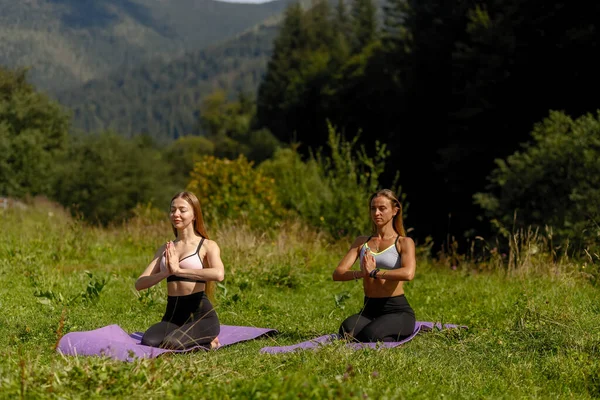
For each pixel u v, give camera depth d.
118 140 47.06
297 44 84.00
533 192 16.92
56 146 46.22
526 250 12.13
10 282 10.90
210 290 7.13
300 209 17.33
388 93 44.41
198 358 5.96
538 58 26.80
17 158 39.62
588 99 25.94
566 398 5.32
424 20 40.56
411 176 38.44
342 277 7.14
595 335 7.13
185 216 6.98
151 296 9.41
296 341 7.35
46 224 16.45
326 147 59.31
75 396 4.28
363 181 17.47
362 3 70.50
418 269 13.27
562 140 17.12
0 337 7.05
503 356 6.55
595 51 25.06
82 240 14.99
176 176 91.00
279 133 76.69
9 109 42.34
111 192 44.78
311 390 4.24
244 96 116.38
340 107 56.00
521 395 5.29
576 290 9.90
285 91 74.31
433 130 38.16
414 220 36.12
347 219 16.81
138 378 4.63
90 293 9.34
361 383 4.91
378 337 6.91
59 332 6.59
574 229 14.80
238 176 17.84
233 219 17.08
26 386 4.36
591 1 25.55
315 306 9.86
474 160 28.95
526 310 8.12
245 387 4.37
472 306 9.47
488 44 28.31
